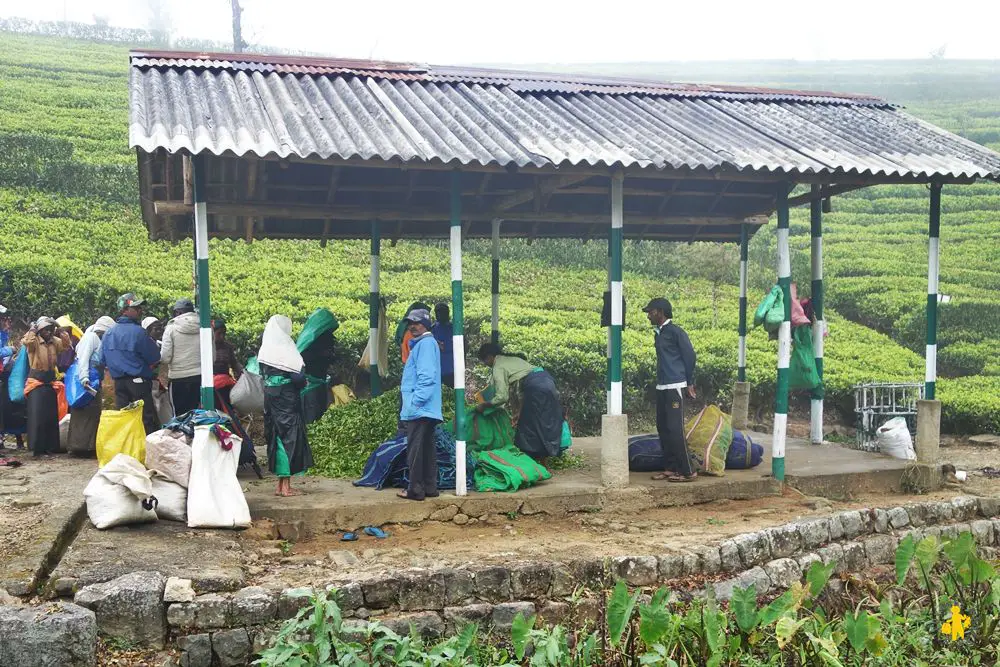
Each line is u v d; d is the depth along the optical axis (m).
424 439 8.30
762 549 7.79
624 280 22.11
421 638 6.25
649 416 16.00
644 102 11.09
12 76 30.14
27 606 5.65
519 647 5.80
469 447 9.50
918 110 39.44
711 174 9.06
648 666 5.88
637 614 6.51
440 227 12.81
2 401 10.78
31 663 5.43
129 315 9.90
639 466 9.91
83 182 21.69
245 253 20.56
